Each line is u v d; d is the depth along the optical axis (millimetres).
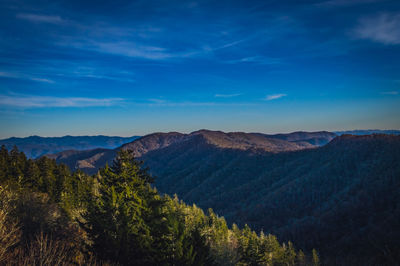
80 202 29219
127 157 15422
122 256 10125
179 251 9969
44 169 40906
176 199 65625
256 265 34094
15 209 11125
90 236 11078
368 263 83875
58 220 12852
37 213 11891
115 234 10680
